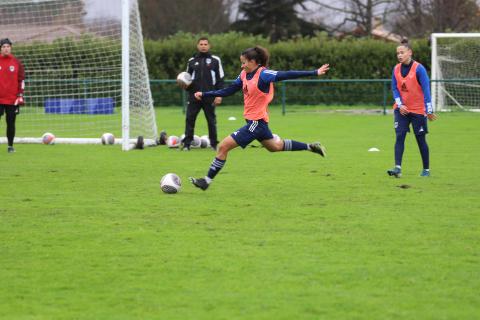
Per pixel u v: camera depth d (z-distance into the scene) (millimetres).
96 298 15406
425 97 30734
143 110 49500
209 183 27766
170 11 144375
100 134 58625
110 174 33469
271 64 94750
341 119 71688
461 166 36062
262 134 27328
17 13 53469
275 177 32250
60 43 54594
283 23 141625
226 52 95000
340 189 28797
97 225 22266
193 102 43500
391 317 14180
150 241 20156
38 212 24312
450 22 126562
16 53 55062
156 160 39000
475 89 80688
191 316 14289
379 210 24422
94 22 54094
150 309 14703
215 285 16172
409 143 48188
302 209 24625
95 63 55156
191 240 20234
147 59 95500
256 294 15539
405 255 18578
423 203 25672
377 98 88312
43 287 16172
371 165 36469
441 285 16125
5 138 50375
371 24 138000
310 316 14242
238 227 21875
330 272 17078
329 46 93375
